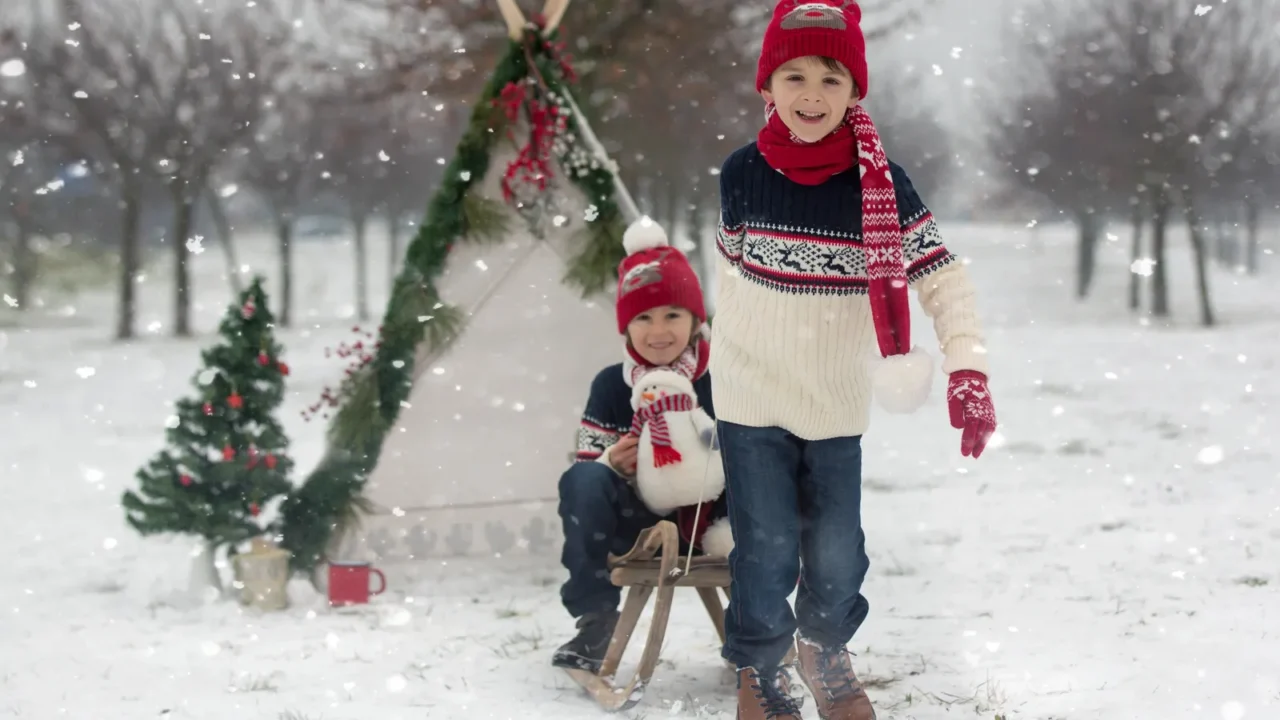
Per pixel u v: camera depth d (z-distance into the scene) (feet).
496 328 20.62
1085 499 26.23
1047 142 99.55
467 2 48.08
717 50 48.57
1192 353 65.62
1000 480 29.50
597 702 13.19
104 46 78.33
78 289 113.39
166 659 15.65
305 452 36.60
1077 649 14.57
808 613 11.82
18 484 32.55
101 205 102.89
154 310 110.11
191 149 84.84
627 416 15.11
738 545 11.49
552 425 20.93
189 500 18.98
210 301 115.44
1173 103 87.30
